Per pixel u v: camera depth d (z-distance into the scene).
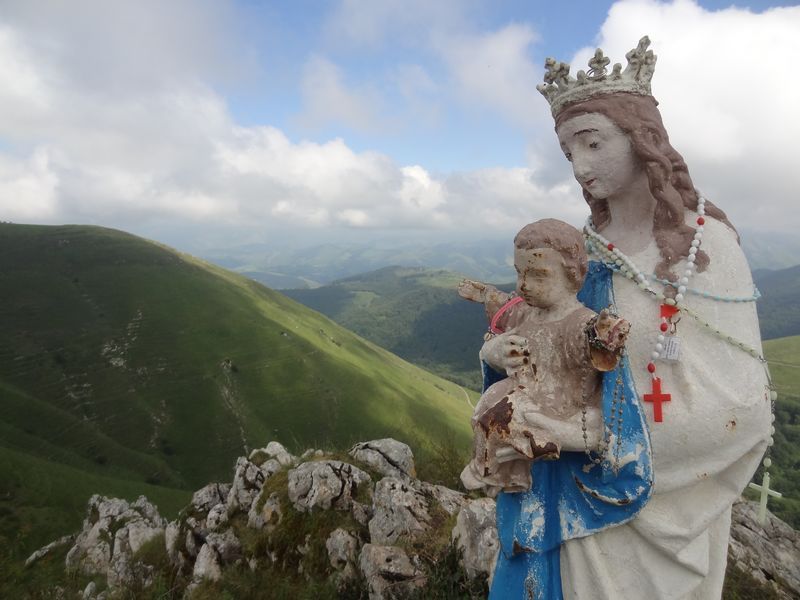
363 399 68.12
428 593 4.00
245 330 78.19
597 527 2.12
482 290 2.50
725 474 2.12
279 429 60.75
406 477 6.63
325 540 5.30
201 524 6.73
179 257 97.50
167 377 65.75
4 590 8.73
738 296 2.14
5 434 51.31
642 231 2.37
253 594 5.07
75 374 63.34
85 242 90.69
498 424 1.89
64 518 29.62
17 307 71.75
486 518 4.47
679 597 2.12
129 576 7.10
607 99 2.25
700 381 2.05
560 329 1.98
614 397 2.01
